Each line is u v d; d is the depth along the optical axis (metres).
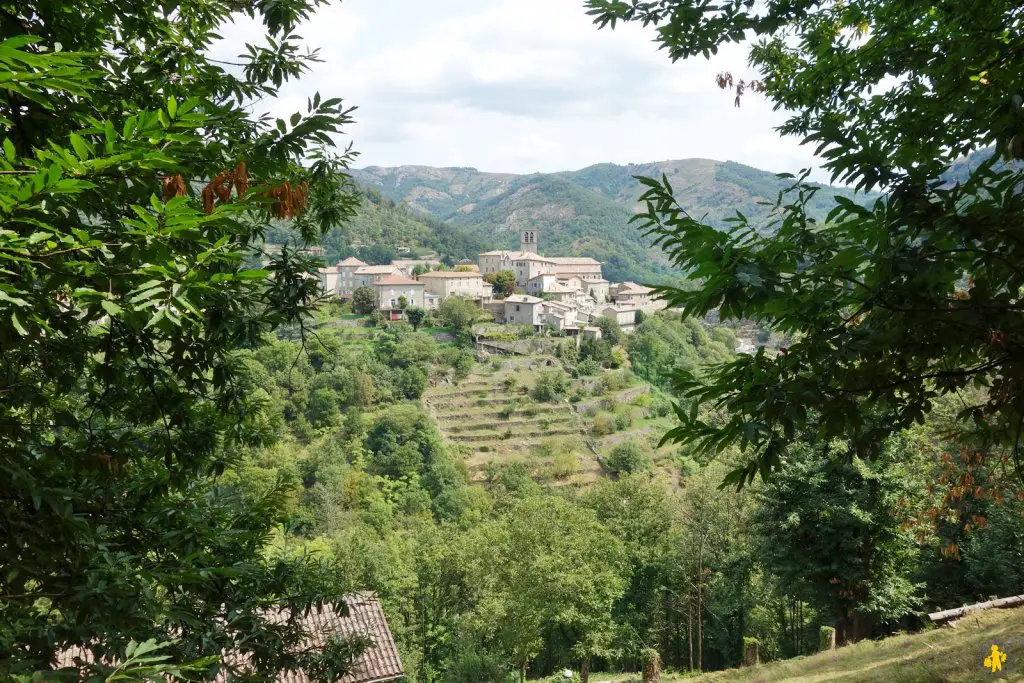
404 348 95.44
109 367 4.50
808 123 7.57
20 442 3.86
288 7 5.02
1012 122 3.29
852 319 3.37
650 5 5.81
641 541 35.88
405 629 33.41
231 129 3.81
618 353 106.25
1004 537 19.78
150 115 2.18
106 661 3.56
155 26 4.64
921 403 3.40
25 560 3.20
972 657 10.23
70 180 2.00
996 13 4.29
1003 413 3.37
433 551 36.53
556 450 79.56
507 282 128.50
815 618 30.50
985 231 2.93
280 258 5.18
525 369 98.69
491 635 30.42
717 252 3.22
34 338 3.06
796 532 20.22
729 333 129.62
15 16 3.52
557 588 28.61
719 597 32.69
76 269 2.34
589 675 34.03
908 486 17.67
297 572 6.02
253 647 5.20
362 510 61.31
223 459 5.98
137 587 3.68
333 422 78.94
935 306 3.05
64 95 3.38
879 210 3.16
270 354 79.50
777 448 3.34
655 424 89.38
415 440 77.44
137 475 5.25
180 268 2.33
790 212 3.46
